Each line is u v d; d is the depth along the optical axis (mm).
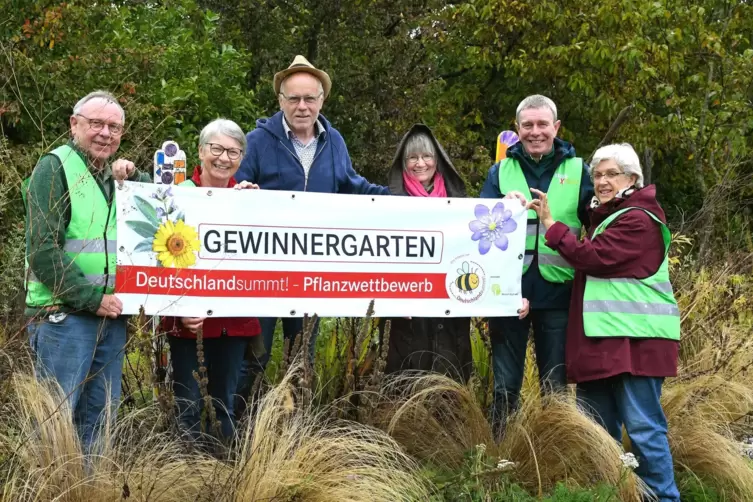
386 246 4828
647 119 14445
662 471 4539
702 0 14617
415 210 4871
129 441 4059
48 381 3920
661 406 5043
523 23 15500
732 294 7164
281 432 4258
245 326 4598
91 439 4039
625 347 4535
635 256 4570
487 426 4977
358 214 4766
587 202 5207
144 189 4312
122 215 4262
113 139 4109
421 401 4922
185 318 4395
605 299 4594
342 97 16062
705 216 10234
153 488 3729
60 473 3682
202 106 10953
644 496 4559
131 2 12203
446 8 16859
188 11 13219
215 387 4641
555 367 5121
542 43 15805
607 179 4730
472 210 4977
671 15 13906
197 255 4434
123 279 4266
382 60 16406
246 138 5145
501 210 5016
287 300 4641
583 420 4691
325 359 5348
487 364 5551
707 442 5191
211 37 13812
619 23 14695
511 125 17625
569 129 17312
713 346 6582
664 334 4578
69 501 3648
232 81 12203
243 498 3811
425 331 5145
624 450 5090
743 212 12125
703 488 4926
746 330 6910
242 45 15609
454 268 4957
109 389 4105
